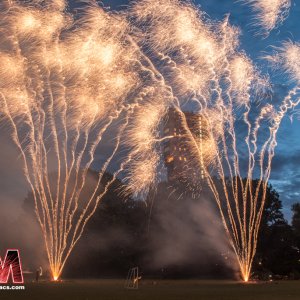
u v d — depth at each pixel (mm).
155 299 32594
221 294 37219
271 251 77500
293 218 83312
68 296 35281
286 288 45000
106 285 50406
